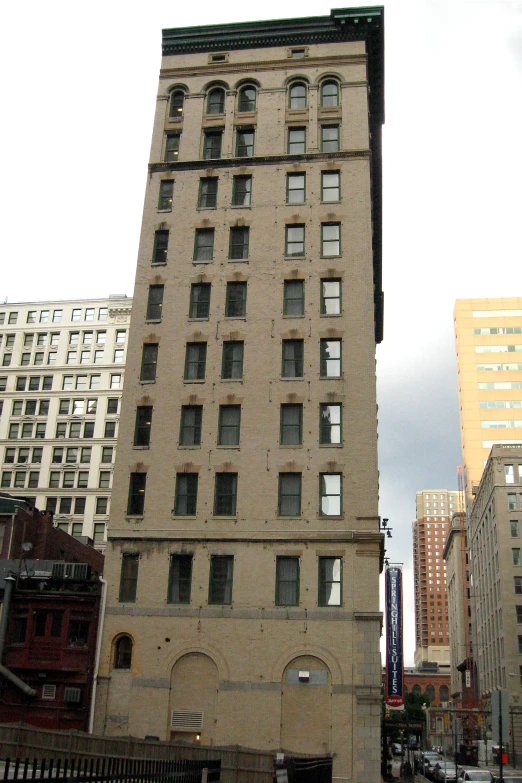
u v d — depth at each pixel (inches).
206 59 2003.0
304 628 1439.5
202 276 1753.2
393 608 1754.4
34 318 4347.9
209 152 1905.8
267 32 1988.2
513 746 3157.0
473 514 5221.5
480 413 5871.1
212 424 1617.9
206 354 1681.8
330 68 1940.2
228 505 1556.3
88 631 1494.8
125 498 1590.8
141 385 1676.9
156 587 1512.1
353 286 1692.9
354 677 1400.1
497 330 6067.9
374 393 1596.9
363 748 1355.8
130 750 991.0
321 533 1496.1
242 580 1489.9
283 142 1867.6
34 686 1471.5
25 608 1525.6
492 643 4119.1
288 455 1566.2
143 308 1752.0
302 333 1660.9
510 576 3718.0
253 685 1418.6
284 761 894.4
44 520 1971.0
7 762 577.0
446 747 4640.8
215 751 967.6
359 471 1536.7
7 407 4143.7
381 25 1966.0
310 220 1770.4
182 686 1443.2
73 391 4114.2
